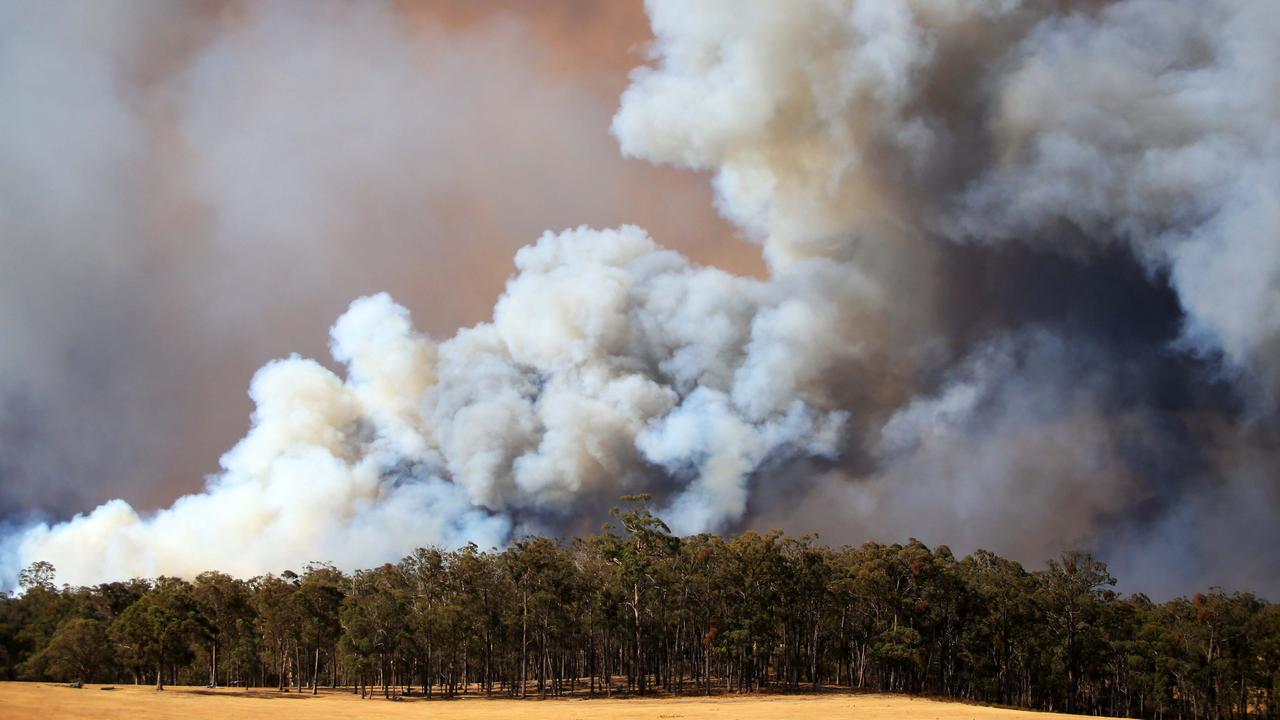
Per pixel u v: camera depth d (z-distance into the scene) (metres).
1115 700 118.06
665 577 107.69
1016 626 109.81
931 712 78.81
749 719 70.81
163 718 64.44
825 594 114.00
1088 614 108.38
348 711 78.88
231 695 101.06
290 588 114.38
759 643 105.88
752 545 109.38
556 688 114.81
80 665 114.44
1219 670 105.12
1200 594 113.62
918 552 111.25
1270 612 105.50
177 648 105.50
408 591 119.19
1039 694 119.25
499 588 111.44
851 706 86.94
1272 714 109.94
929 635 111.94
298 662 113.88
